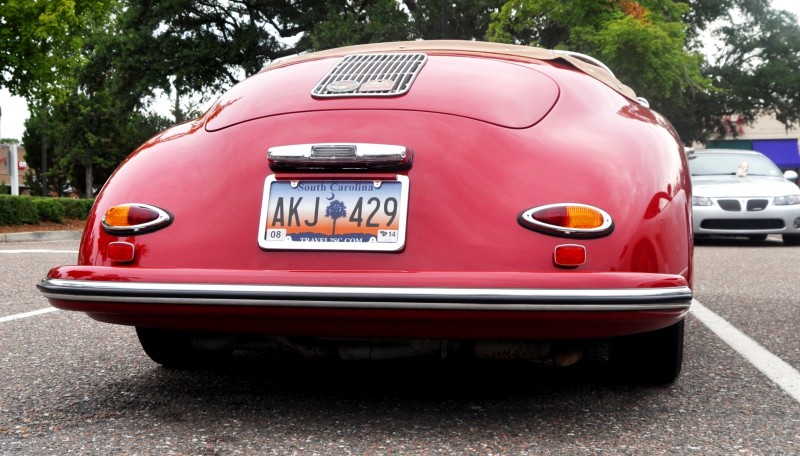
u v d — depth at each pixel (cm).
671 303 226
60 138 4238
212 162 250
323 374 315
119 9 2977
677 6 2241
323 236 232
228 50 2938
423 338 228
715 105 3853
